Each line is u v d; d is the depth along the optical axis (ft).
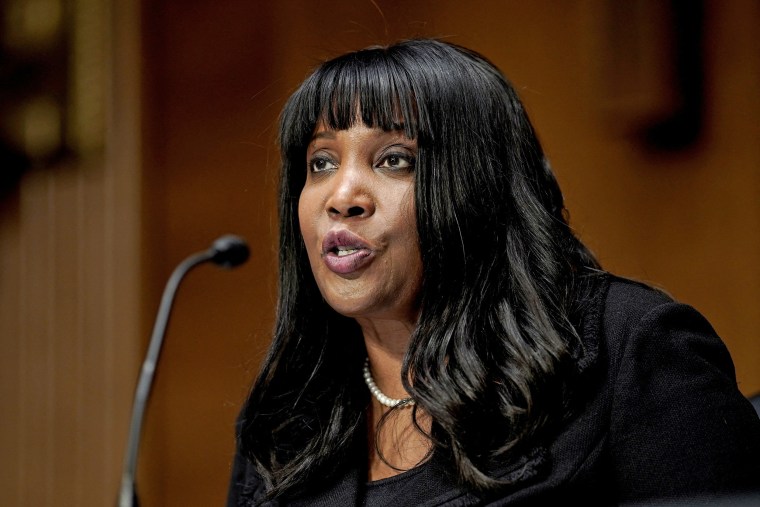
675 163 37.45
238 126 44.98
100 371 45.16
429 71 16.70
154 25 45.83
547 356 15.33
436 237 16.26
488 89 17.10
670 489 14.64
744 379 35.96
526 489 14.80
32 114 46.37
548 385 15.20
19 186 47.29
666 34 36.88
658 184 37.68
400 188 16.35
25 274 46.85
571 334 15.84
